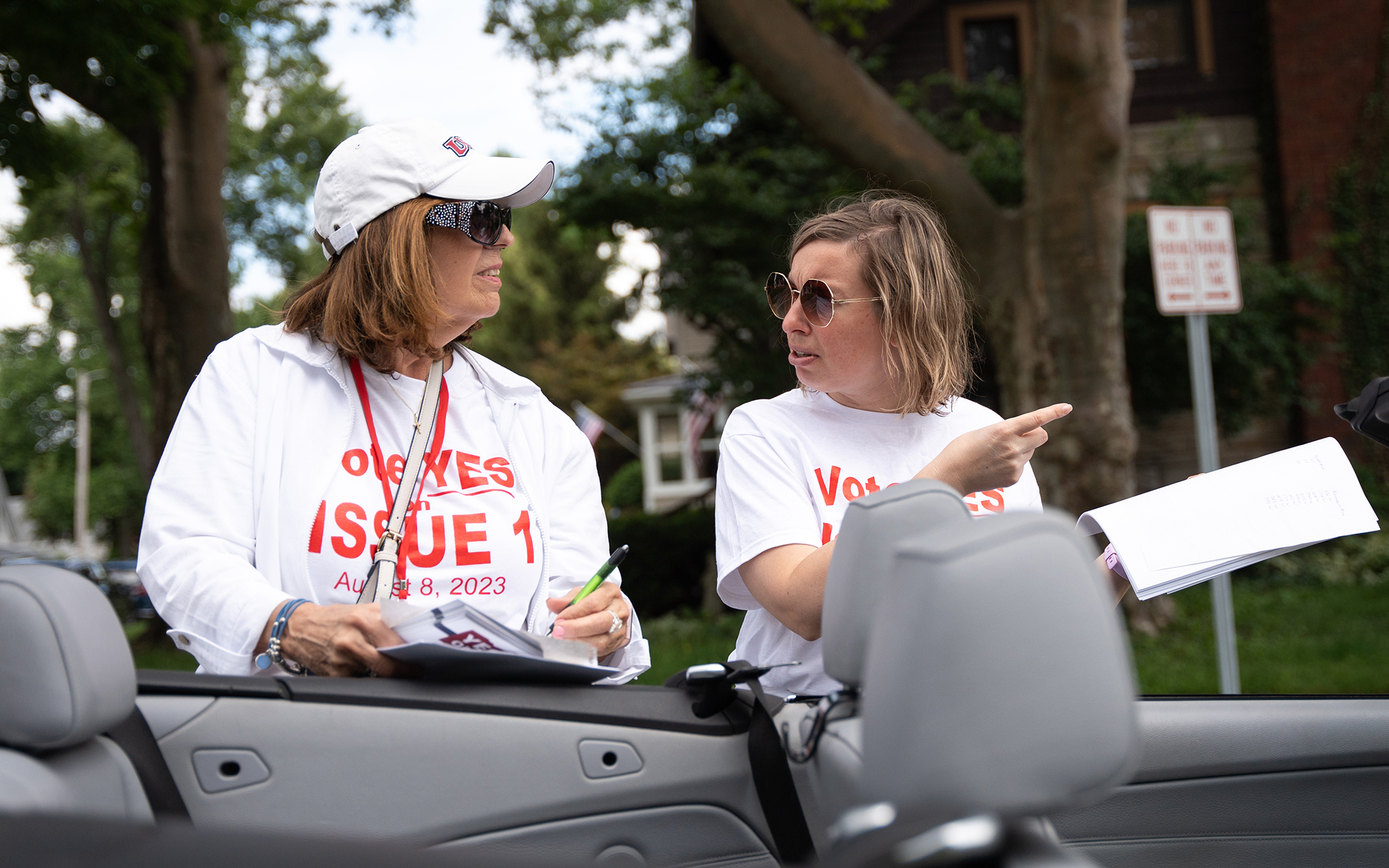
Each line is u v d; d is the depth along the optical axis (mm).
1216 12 13172
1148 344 10812
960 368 1844
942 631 678
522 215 38531
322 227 1637
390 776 1182
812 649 1660
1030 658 684
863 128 6984
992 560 689
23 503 51062
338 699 1190
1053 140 6859
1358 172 12711
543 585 1700
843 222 1779
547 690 1283
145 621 13750
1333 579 10070
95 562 20016
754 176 10578
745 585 1745
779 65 6859
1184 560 1476
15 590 1010
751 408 1812
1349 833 1557
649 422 25562
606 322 38656
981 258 7195
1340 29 12711
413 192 1590
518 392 1791
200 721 1151
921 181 7043
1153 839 1532
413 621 1237
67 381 41531
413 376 1698
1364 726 1563
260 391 1585
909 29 13195
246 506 1534
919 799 687
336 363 1629
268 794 1152
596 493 1872
